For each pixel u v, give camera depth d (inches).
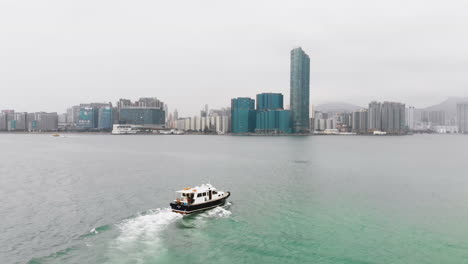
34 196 2652.6
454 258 1465.3
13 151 7509.8
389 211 2202.3
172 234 1765.5
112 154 6924.2
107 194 2733.8
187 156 6550.2
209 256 1489.9
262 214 2134.6
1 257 1469.0
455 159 6058.1
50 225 1909.4
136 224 1926.7
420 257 1478.8
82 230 1825.8
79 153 7121.1
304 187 3065.9
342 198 2591.0
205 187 2325.3
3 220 1998.0
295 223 1946.4
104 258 1464.1
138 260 1446.9
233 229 1841.8
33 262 1414.9
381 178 3634.4
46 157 6063.0
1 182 3302.2
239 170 4340.6
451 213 2158.0
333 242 1657.2
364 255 1497.3
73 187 3041.3
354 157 6373.0
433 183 3309.5
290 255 1496.1
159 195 2704.2
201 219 2018.9
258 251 1547.7
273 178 3629.4
